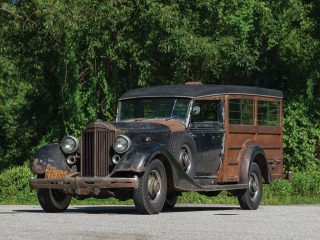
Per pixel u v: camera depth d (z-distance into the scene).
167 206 17.89
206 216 14.09
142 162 14.07
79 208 17.80
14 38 28.25
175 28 24.58
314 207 18.31
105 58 26.39
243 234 10.48
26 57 28.53
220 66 26.42
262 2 27.14
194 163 15.75
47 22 25.41
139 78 25.67
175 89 16.55
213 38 26.45
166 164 14.77
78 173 14.76
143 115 16.55
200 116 16.41
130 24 25.30
